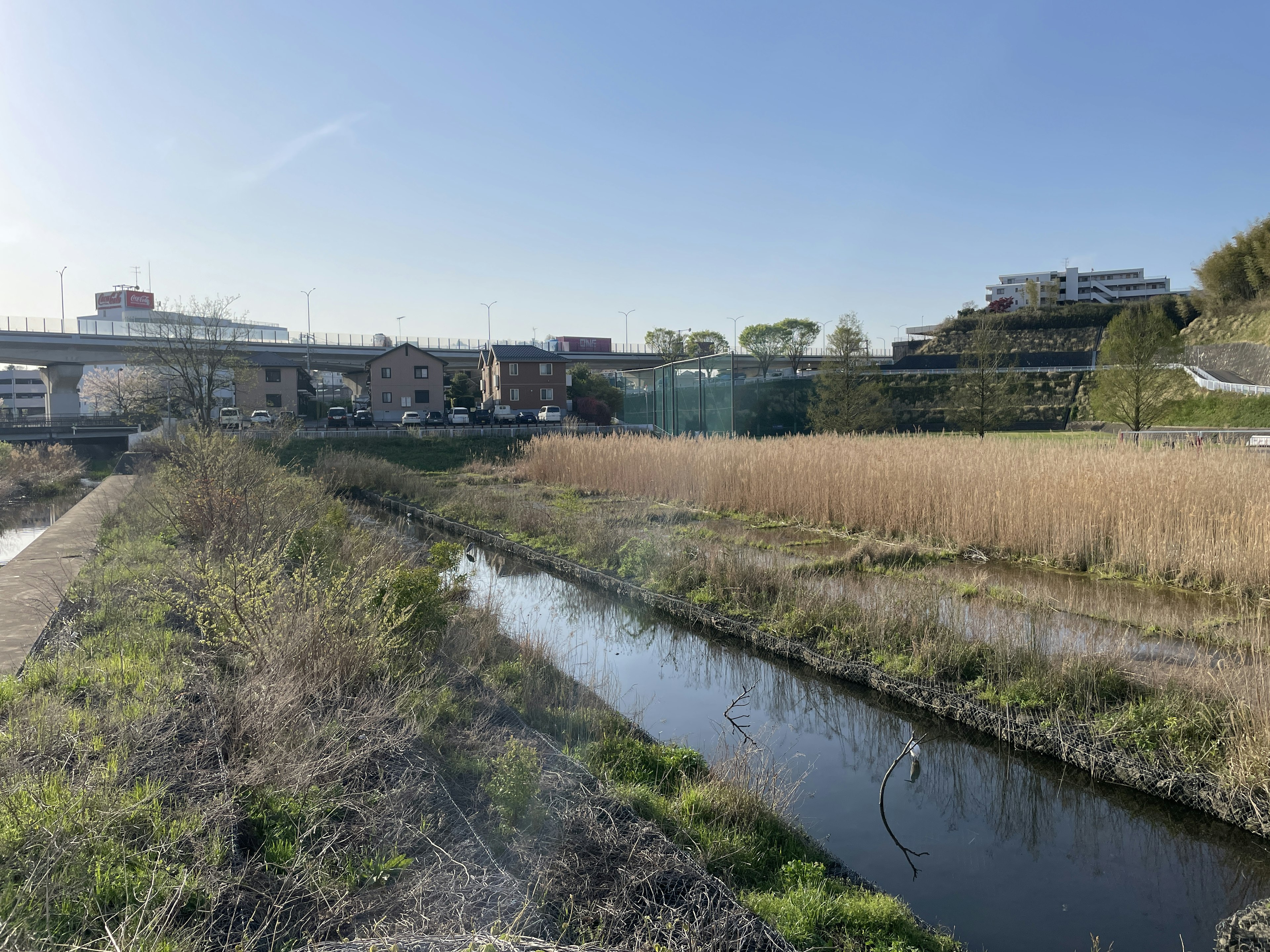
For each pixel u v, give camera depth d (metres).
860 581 11.90
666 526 16.94
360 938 3.48
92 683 6.60
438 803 5.00
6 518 23.17
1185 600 10.58
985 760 6.88
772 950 3.74
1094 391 36.56
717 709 8.05
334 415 54.47
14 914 3.35
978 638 8.47
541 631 10.40
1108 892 5.02
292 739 5.31
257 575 7.73
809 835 5.61
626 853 4.56
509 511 19.28
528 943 3.35
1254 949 4.09
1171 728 6.39
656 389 47.62
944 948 4.34
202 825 4.30
